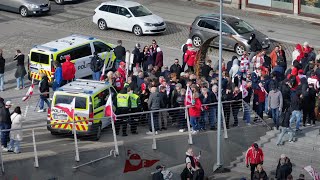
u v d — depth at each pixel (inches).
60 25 5378.9
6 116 3097.9
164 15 5639.8
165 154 3412.9
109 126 3385.8
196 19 4970.5
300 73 3693.4
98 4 5915.4
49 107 3326.8
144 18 5162.4
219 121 3447.3
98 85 3408.0
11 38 5068.9
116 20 5206.7
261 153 3253.0
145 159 3356.3
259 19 5595.5
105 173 3250.5
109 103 3260.3
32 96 3681.1
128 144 3297.2
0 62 4079.7
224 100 3595.0
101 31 5260.8
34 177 3070.9
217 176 3437.5
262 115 3703.3
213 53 4840.1
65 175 3147.1
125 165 3307.1
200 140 3503.9
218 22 4872.0
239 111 3730.3
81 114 3260.3
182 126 3518.7
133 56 4180.6
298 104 3491.6
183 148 3464.6
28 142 3248.0
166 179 3287.4
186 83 3663.9
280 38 5142.7
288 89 3612.2
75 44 4170.8
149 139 3363.7
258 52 4269.2
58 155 3117.6
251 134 3629.4
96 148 3206.2
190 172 3223.4
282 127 3494.1
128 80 3641.7
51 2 5925.2
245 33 4830.2
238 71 3988.7
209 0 5949.8
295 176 3307.1
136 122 3425.2
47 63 4062.5
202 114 3521.2
